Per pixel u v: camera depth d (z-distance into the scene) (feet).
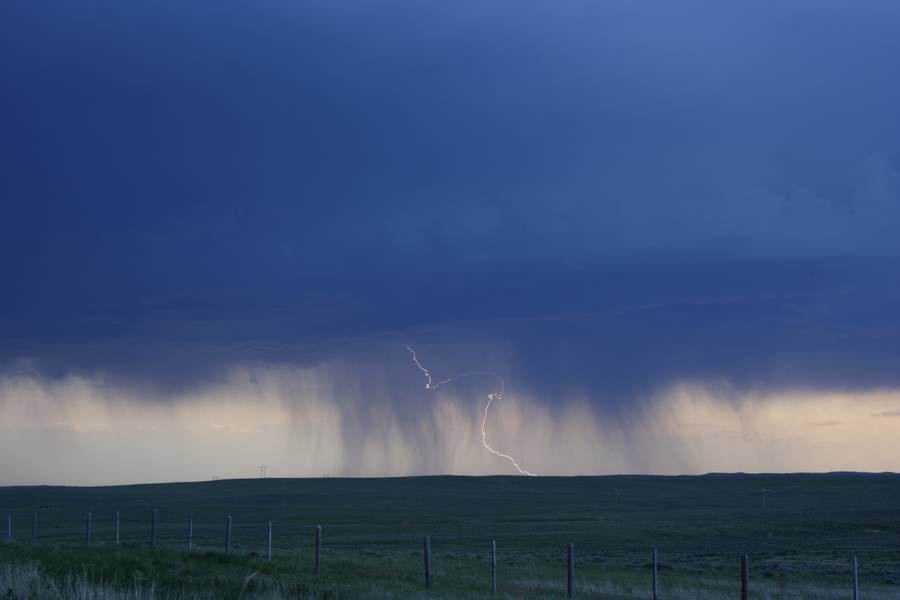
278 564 108.37
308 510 486.38
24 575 74.49
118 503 564.30
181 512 456.45
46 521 372.38
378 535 278.67
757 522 356.18
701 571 159.94
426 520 395.14
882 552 219.00
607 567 163.53
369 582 95.61
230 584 86.33
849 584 137.69
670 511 487.61
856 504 533.55
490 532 302.45
